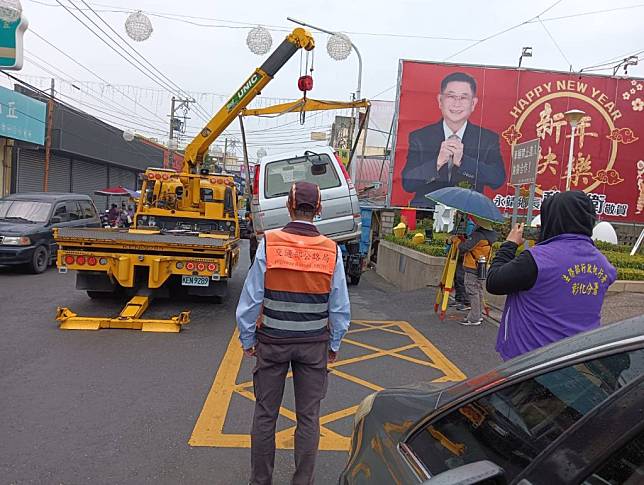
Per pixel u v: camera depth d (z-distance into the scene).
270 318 3.24
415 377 5.99
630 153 16.11
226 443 4.15
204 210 10.59
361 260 12.92
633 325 1.55
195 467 3.77
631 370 1.40
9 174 21.47
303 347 3.25
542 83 16.00
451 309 9.73
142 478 3.60
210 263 8.16
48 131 22.02
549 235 3.12
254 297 3.21
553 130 16.06
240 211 12.32
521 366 1.79
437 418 1.99
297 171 9.71
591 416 1.39
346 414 4.86
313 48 10.38
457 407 1.93
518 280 2.98
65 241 8.06
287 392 5.38
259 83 10.35
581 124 16.06
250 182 11.55
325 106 11.30
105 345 6.71
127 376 5.62
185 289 9.84
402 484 1.81
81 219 14.84
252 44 8.93
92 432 4.26
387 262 15.67
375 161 23.95
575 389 1.53
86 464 3.76
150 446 4.06
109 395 5.06
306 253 3.25
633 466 1.25
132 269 8.10
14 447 3.96
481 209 7.37
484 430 1.75
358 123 12.05
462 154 16.08
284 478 3.69
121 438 4.17
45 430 4.27
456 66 15.95
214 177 10.81
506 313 3.17
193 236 8.98
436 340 7.59
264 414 3.29
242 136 11.40
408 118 16.02
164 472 3.69
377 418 2.32
